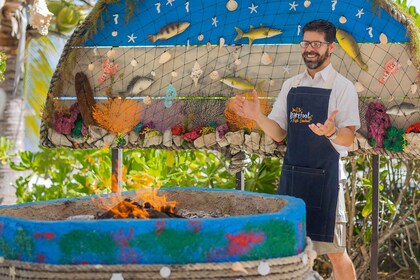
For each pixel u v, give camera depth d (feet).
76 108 17.61
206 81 17.20
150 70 17.47
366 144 15.89
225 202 11.94
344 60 16.24
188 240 8.57
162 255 8.53
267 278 8.86
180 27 17.03
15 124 32.58
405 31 15.49
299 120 14.07
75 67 17.67
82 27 17.19
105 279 8.45
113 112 17.57
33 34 31.73
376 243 15.97
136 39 17.42
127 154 21.01
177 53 17.28
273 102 16.84
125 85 17.63
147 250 8.50
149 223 8.52
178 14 17.10
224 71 17.08
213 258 8.64
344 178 14.34
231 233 8.70
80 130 17.56
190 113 17.31
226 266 8.63
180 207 12.33
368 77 16.07
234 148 16.75
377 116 15.76
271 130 14.29
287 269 9.07
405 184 19.65
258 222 8.85
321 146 13.91
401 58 15.71
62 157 22.86
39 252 8.61
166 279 8.46
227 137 16.69
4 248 8.96
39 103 36.09
